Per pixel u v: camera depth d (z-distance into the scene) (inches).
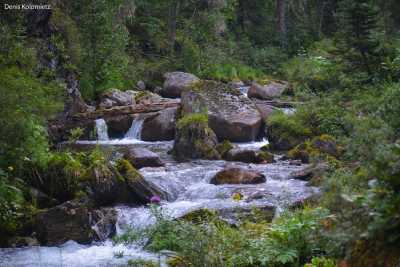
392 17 970.1
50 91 453.4
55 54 627.2
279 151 553.9
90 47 786.2
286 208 285.3
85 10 800.3
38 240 291.3
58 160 352.8
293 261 203.5
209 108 616.7
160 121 629.9
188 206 351.6
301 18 1465.3
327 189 188.1
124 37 871.1
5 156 328.5
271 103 746.2
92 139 625.6
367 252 150.3
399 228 143.7
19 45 443.8
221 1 1196.5
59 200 346.6
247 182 402.9
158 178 399.2
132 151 484.4
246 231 240.2
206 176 426.9
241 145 597.0
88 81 761.0
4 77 347.3
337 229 157.6
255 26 1454.2
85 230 292.0
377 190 150.2
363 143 232.4
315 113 559.8
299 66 1089.4
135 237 272.7
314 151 482.0
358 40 595.2
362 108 478.6
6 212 294.2
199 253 212.4
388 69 562.9
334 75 641.0
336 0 1432.1
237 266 208.2
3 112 323.6
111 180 356.2
